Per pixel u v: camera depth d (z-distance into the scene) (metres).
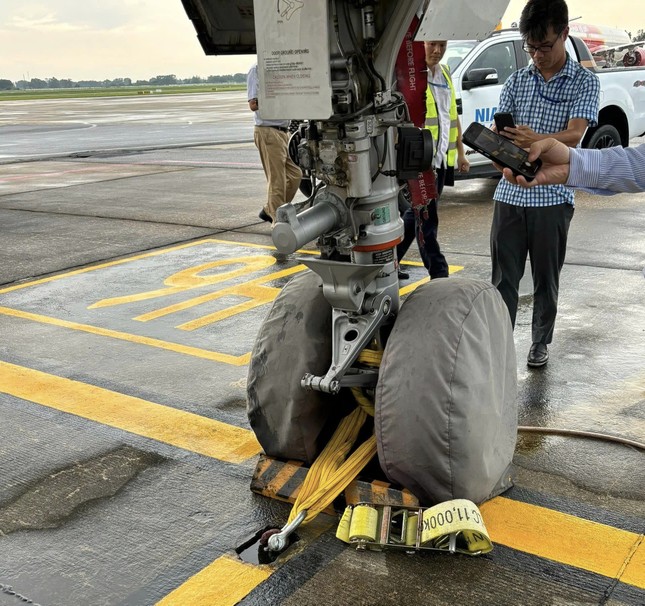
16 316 5.11
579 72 3.55
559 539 2.47
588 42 18.25
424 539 2.32
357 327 2.56
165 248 7.02
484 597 2.20
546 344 3.95
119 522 2.67
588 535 2.49
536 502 2.70
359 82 2.33
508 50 8.95
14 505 2.79
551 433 3.22
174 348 4.41
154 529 2.62
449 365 2.35
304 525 2.59
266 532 2.55
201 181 11.39
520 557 2.38
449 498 2.45
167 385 3.88
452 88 5.03
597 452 3.06
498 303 2.64
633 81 9.92
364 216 2.50
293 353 2.67
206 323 4.85
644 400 3.54
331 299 2.51
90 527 2.64
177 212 8.84
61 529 2.63
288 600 2.23
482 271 5.84
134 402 3.68
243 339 4.55
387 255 2.56
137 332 4.71
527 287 5.42
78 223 8.31
